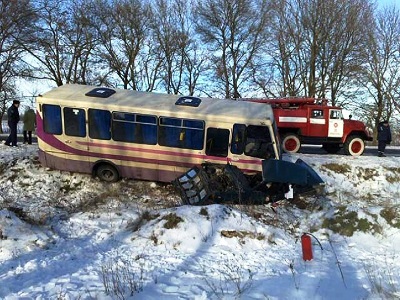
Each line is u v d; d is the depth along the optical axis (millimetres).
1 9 31125
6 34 31547
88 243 9453
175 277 7445
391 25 36562
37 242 9039
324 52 39500
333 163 17062
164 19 41625
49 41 35625
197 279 7352
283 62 41719
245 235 9844
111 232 10258
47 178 14656
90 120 14375
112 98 14695
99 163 14523
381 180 16625
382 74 29516
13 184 14375
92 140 14438
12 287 6762
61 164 14656
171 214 10203
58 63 37094
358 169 16891
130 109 14328
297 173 12523
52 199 13398
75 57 38250
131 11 39344
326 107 20812
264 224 10648
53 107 14484
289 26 40156
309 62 40375
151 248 9250
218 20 41000
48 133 14562
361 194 15727
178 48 42031
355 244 9836
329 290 6863
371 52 37094
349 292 6773
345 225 10508
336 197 15016
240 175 13070
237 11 40812
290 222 11594
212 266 8164
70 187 14547
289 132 20781
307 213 12719
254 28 41188
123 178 14742
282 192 13141
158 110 14336
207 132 14281
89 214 11539
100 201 13094
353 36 38188
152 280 7258
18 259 8188
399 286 7027
